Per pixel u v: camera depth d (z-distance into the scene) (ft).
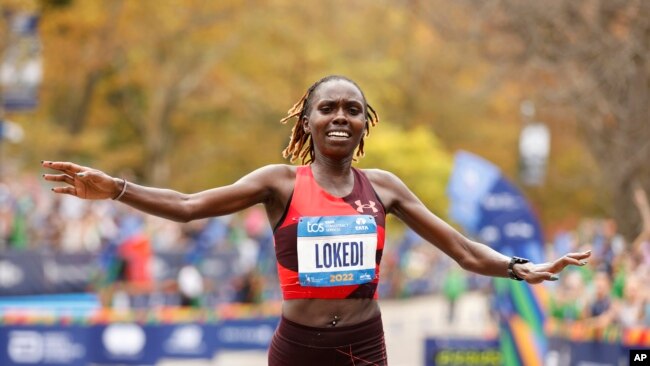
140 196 39.68
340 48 366.22
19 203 171.73
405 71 380.37
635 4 138.82
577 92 156.46
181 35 319.47
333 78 42.34
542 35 153.79
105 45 292.61
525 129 218.79
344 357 41.29
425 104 387.96
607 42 145.18
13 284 149.79
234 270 196.34
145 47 314.76
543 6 149.07
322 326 41.16
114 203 204.95
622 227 151.02
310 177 42.11
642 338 90.38
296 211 41.55
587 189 366.84
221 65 342.85
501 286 114.32
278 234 41.70
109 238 173.68
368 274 41.52
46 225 171.32
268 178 41.86
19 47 199.82
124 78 324.39
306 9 351.25
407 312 259.39
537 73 173.99
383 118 353.51
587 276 110.83
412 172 319.88
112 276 160.25
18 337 112.88
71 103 318.04
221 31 322.75
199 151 362.74
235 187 41.39
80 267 159.33
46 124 298.15
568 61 151.84
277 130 356.79
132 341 122.52
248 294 164.55
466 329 212.02
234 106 349.61
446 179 323.16
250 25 334.24
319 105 41.78
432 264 340.18
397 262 298.35
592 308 102.01
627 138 148.05
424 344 115.34
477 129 394.73
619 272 105.29
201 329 127.85
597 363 96.32
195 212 40.63
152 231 192.34
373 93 349.00
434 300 314.76
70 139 298.76
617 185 152.46
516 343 112.06
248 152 361.30
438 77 371.76
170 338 125.59
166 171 341.41
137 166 344.49
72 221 173.88
